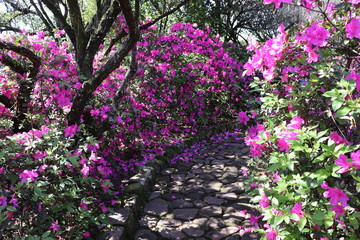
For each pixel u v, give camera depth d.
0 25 6.45
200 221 3.04
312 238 1.82
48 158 2.25
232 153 5.21
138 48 5.46
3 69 3.24
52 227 2.14
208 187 3.84
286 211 1.64
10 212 1.98
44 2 4.44
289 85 2.21
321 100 1.90
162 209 3.31
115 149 4.24
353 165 1.44
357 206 1.59
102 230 2.66
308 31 1.78
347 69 1.99
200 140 5.98
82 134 3.45
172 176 4.22
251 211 3.19
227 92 6.95
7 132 2.74
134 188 3.46
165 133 5.43
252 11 13.54
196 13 11.38
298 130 1.68
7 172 2.12
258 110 2.67
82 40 4.20
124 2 2.69
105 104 3.90
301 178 1.73
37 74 3.06
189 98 5.99
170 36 5.78
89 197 2.63
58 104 3.22
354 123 1.55
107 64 3.09
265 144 2.29
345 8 1.84
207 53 6.69
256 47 2.17
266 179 2.68
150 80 5.26
